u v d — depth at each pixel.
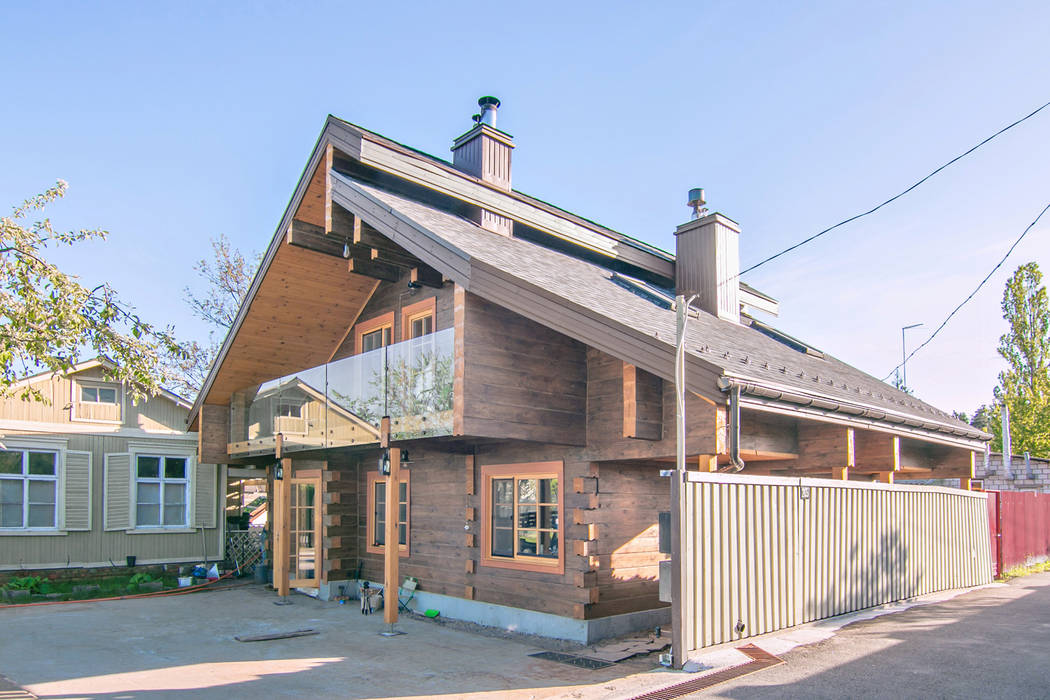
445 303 11.54
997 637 8.15
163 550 16.73
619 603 9.80
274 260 12.47
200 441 15.55
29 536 15.00
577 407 9.83
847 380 12.10
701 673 6.88
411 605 12.20
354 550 13.88
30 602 13.32
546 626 9.88
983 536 13.80
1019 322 34.47
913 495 11.35
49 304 8.83
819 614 8.91
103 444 16.16
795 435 9.54
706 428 7.91
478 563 11.11
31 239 8.90
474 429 8.89
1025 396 32.91
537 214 12.98
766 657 7.34
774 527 8.34
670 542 7.36
